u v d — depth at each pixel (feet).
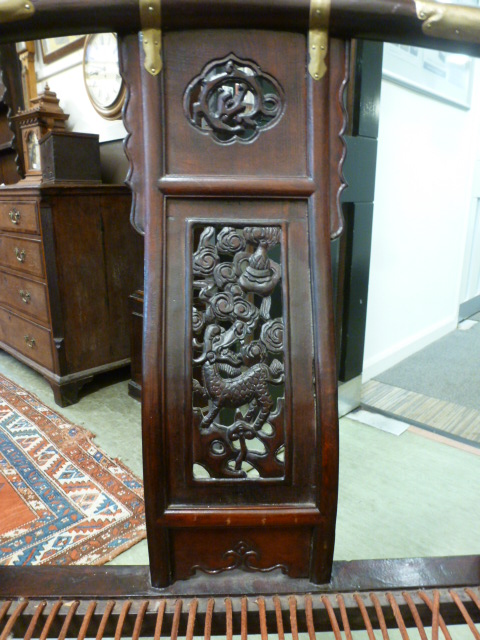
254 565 1.89
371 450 4.59
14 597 1.79
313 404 1.76
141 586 1.85
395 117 5.43
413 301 7.02
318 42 1.60
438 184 6.79
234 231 1.72
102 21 1.53
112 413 5.21
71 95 6.54
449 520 3.57
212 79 1.63
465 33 1.58
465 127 7.16
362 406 5.56
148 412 1.71
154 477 1.74
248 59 1.62
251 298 3.97
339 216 1.73
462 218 7.85
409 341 7.18
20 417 5.06
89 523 3.48
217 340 1.76
